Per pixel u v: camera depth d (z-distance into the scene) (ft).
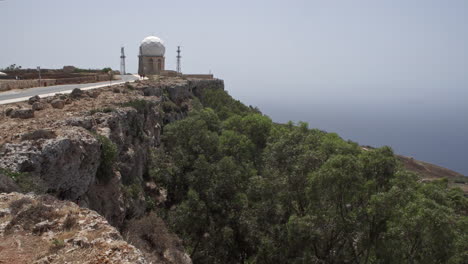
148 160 125.70
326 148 118.01
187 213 99.71
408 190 73.51
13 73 278.46
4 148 55.62
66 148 60.23
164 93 198.49
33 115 87.51
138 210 91.25
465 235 66.90
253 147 164.96
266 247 97.81
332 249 94.07
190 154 136.26
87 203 66.39
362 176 81.51
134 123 111.65
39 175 54.80
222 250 106.52
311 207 93.40
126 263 33.14
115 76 296.92
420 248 68.59
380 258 75.87
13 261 33.14
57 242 35.96
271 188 103.55
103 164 75.41
